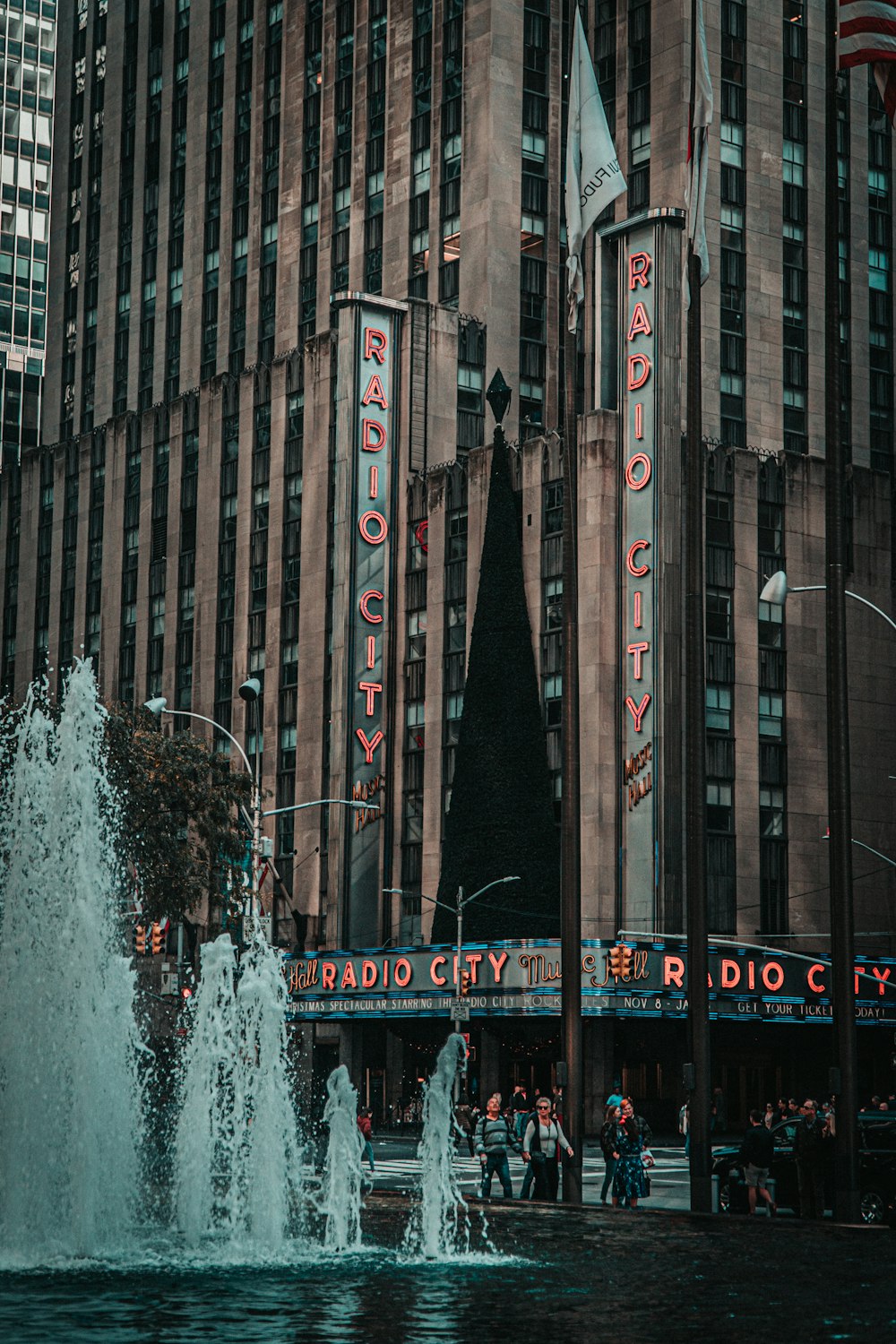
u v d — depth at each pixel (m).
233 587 105.62
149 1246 26.64
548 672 84.62
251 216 114.19
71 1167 26.12
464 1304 20.69
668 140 93.69
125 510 115.75
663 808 79.69
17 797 28.05
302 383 102.62
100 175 129.38
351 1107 28.27
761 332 94.75
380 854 92.12
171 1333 18.12
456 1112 63.19
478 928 81.81
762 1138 32.19
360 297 95.12
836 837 31.17
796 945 85.19
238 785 64.81
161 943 78.75
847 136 100.38
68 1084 26.33
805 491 89.56
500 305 97.38
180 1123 29.44
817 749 87.94
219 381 109.06
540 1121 36.16
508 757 83.31
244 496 105.25
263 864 62.19
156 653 111.00
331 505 98.62
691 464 36.41
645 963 76.00
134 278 123.31
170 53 123.75
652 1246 27.19
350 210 107.00
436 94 102.31
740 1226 30.56
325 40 110.81
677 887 79.94
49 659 120.00
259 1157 27.56
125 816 63.00
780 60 98.31
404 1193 40.91
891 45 32.72
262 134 114.50
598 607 81.94
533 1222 31.36
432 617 91.81
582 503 83.44
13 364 171.38
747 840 84.31
